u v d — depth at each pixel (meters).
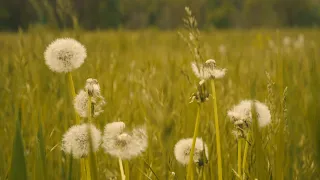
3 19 56.28
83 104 2.10
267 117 2.28
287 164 2.77
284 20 87.12
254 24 68.19
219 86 4.78
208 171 2.62
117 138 2.03
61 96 4.12
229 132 3.19
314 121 3.05
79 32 4.57
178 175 2.77
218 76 2.20
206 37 16.77
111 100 3.90
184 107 3.68
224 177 2.82
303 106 4.02
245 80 5.09
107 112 3.86
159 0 79.06
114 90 4.32
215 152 2.94
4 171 2.70
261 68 6.16
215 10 62.56
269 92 2.32
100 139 2.05
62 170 2.81
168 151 2.76
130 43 13.41
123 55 9.79
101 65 4.71
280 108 2.40
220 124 3.39
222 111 3.55
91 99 2.09
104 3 66.88
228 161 2.87
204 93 2.14
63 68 2.11
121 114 3.74
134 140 2.04
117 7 71.00
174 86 4.59
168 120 3.09
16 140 1.87
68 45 2.13
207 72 2.19
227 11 63.38
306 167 2.91
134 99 4.33
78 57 2.13
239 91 4.39
